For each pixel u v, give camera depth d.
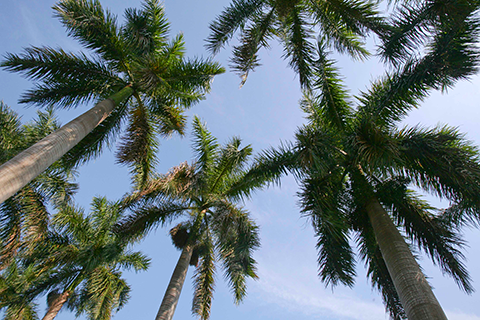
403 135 7.36
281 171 8.74
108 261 11.20
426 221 7.63
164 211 11.23
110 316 13.63
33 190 10.99
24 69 9.20
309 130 7.27
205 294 10.66
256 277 11.25
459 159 6.46
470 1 6.44
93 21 9.65
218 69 10.81
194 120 11.98
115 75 10.86
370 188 7.88
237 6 10.52
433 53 7.32
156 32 11.45
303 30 10.19
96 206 14.06
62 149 6.89
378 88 8.70
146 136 10.90
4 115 10.99
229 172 11.41
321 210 7.49
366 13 9.26
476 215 6.86
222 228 9.88
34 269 12.61
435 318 4.71
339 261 7.74
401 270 5.60
